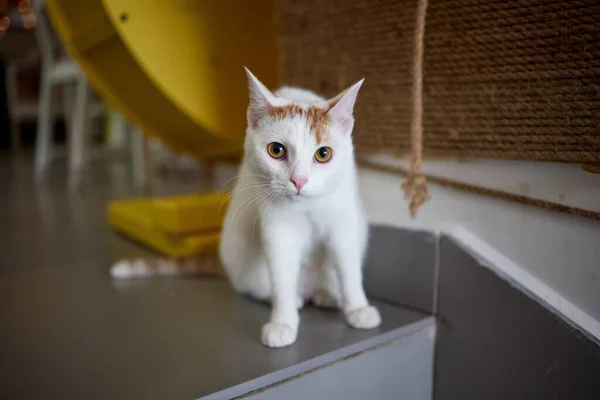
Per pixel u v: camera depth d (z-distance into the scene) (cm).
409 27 131
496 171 121
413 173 128
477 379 127
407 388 129
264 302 143
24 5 612
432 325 133
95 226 243
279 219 112
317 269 132
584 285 107
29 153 601
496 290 121
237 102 182
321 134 103
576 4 100
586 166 104
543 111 109
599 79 100
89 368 105
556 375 112
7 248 204
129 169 486
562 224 110
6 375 103
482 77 118
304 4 161
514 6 109
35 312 137
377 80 143
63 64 343
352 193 116
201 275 169
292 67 171
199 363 106
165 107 185
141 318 132
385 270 144
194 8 169
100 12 171
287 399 103
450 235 129
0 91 629
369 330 122
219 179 286
